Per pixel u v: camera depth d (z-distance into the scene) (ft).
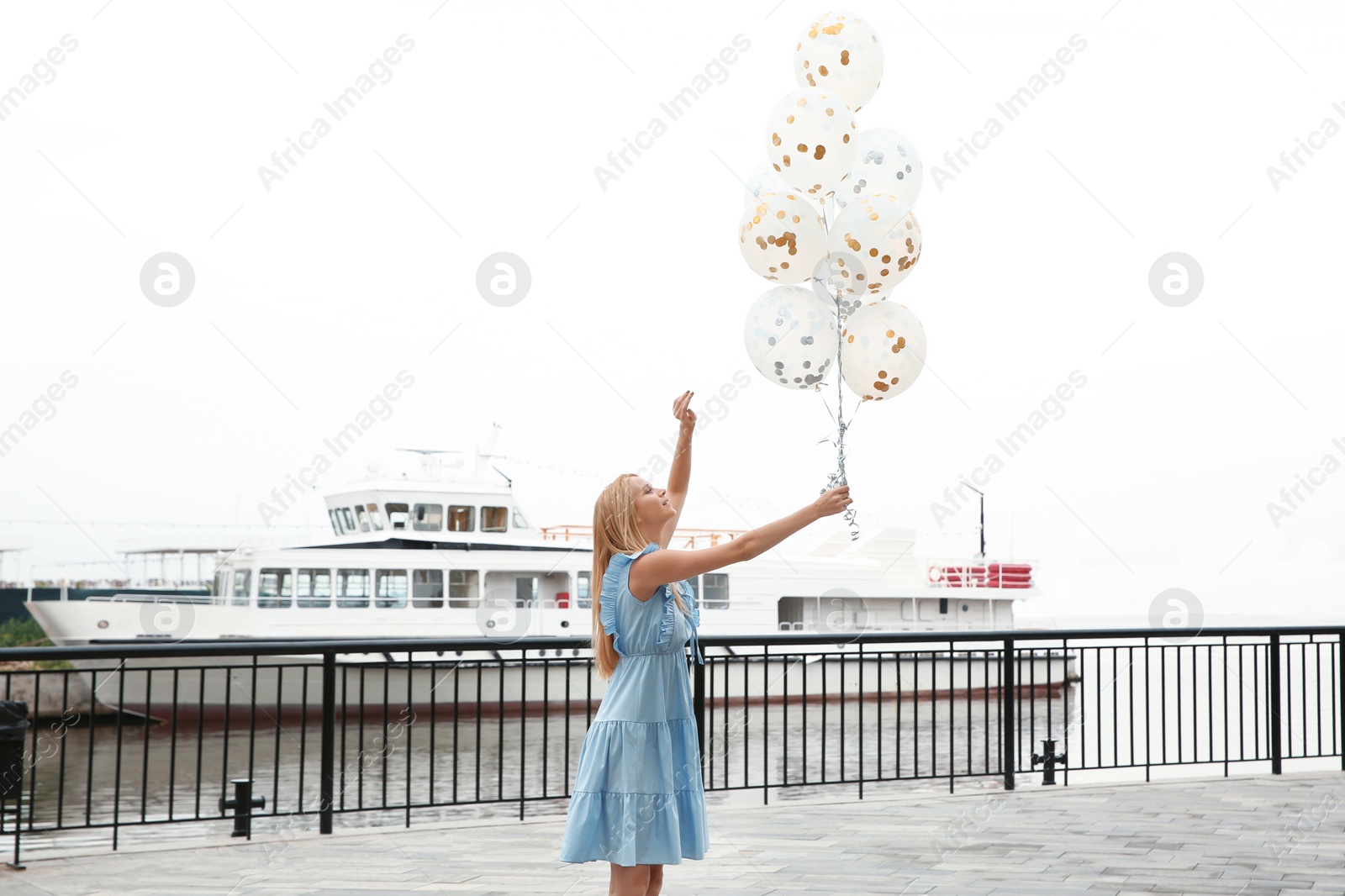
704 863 17.76
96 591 93.91
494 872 17.53
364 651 21.40
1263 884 15.84
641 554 11.53
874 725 66.23
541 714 70.49
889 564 85.30
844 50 18.76
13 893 16.29
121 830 34.32
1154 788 25.44
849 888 15.92
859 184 18.67
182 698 68.49
